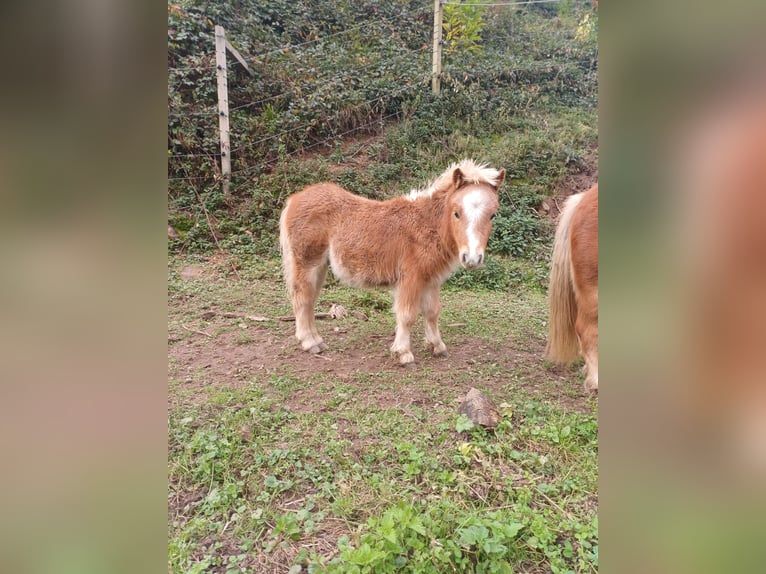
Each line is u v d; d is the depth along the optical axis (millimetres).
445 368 3729
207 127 7258
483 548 1709
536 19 12336
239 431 2607
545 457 2406
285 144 7770
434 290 3953
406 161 7918
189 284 5594
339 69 8906
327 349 4113
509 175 7805
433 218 3660
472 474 2291
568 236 3199
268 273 6051
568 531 1882
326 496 2148
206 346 4062
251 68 8211
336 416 2877
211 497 2092
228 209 7047
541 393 3250
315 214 3924
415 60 9523
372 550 1695
